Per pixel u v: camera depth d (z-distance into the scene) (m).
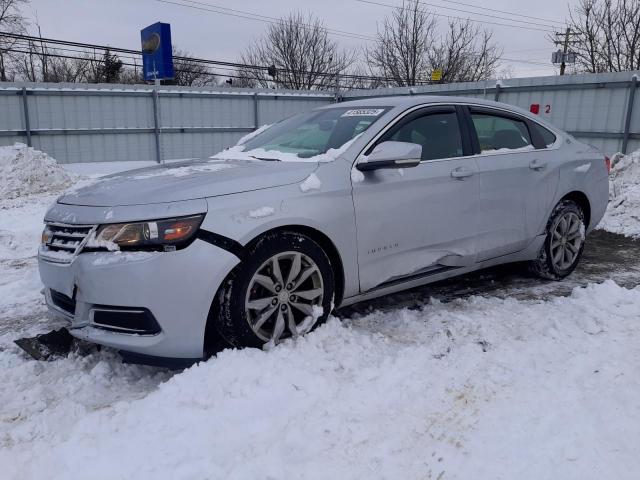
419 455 2.35
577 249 5.05
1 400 2.94
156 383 3.11
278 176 3.31
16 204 11.14
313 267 3.35
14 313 4.46
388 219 3.64
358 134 3.78
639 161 9.03
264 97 20.95
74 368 3.32
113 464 2.28
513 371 3.01
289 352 3.14
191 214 2.95
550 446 2.36
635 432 2.44
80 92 17.86
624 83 13.32
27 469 2.29
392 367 3.05
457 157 4.12
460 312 3.99
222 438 2.44
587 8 21.67
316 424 2.53
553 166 4.73
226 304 3.06
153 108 19.14
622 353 3.20
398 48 34.66
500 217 4.33
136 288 2.88
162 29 17.80
